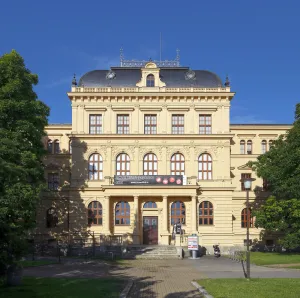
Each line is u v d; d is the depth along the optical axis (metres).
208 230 65.44
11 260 23.88
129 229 65.00
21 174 25.25
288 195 58.75
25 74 47.31
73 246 60.31
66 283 29.75
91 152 66.75
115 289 27.83
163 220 64.06
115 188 64.06
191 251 57.41
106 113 67.56
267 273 37.50
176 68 71.06
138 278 34.38
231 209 65.88
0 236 22.86
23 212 36.91
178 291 27.36
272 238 71.19
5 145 27.20
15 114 45.03
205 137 66.81
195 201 64.38
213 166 66.75
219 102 67.94
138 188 64.06
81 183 66.00
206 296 24.45
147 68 68.56
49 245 60.16
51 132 76.19
